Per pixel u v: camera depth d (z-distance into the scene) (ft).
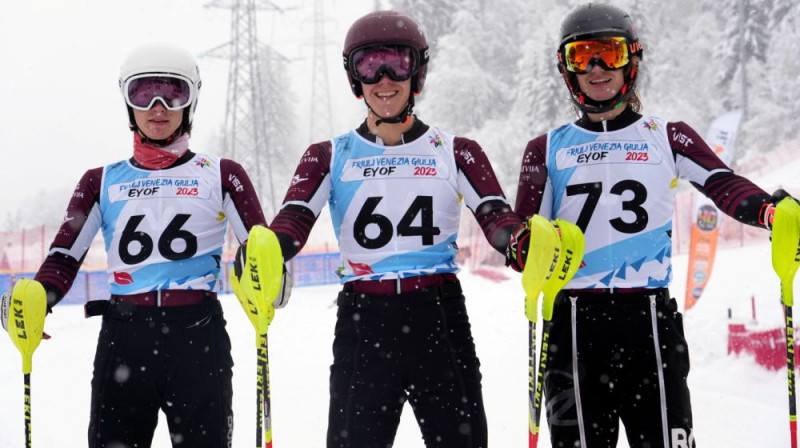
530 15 156.15
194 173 10.75
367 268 9.59
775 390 23.02
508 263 9.04
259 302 8.22
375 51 9.50
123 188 10.64
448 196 9.75
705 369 26.89
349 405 9.30
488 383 23.47
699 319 33.58
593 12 10.05
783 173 82.99
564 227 8.39
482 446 9.31
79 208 10.57
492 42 146.72
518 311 42.47
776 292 38.81
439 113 126.82
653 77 119.44
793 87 110.83
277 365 28.58
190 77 10.78
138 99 10.53
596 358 9.71
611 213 9.95
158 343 10.04
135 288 10.24
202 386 10.07
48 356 31.83
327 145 10.01
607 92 10.09
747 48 114.32
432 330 9.37
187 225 10.48
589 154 10.15
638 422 9.63
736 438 16.99
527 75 122.11
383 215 9.61
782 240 8.66
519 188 10.38
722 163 9.86
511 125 117.70
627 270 9.82
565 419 9.74
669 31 137.08
